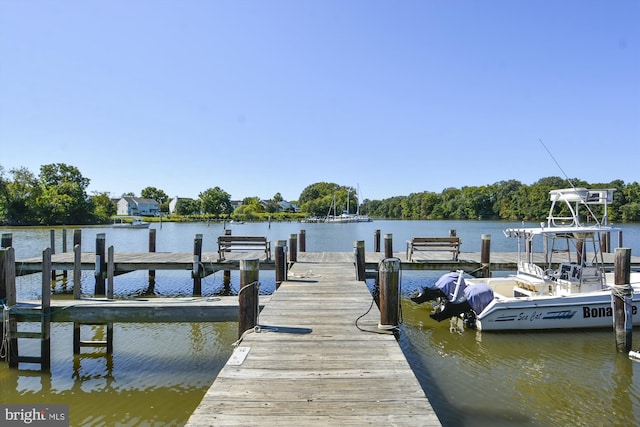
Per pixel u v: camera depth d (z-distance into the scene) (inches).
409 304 510.6
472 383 281.6
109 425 232.7
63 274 668.1
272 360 206.2
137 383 285.0
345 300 337.1
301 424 145.6
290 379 183.8
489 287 400.5
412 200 4827.8
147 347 354.6
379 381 182.4
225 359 328.8
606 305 388.2
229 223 3447.3
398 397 167.0
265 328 259.4
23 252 987.3
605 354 334.0
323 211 4682.6
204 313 313.6
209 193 4325.8
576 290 395.5
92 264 559.5
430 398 259.4
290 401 162.9
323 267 524.1
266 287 607.5
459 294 408.8
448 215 4330.7
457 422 230.1
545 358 326.0
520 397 260.8
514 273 732.0
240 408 156.9
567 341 363.9
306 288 387.5
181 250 1229.1
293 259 573.3
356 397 166.7
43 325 305.1
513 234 467.5
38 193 2687.0
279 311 302.0
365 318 283.1
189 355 337.1
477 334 384.2
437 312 395.5
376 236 729.6
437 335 384.2
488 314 382.0
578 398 259.4
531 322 385.4
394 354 215.2
